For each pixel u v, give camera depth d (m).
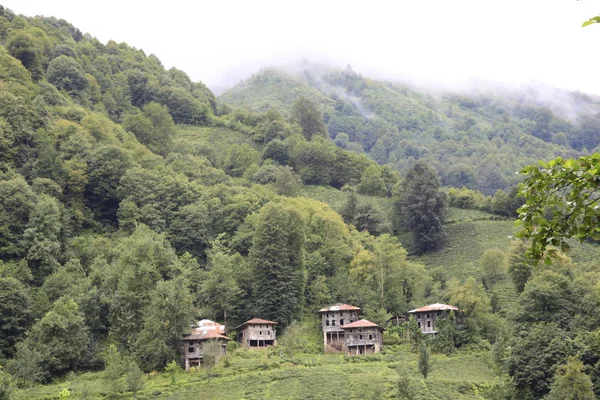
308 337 130.62
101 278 131.38
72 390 99.06
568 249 20.33
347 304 139.50
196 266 143.00
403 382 89.94
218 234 165.75
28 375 100.56
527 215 20.69
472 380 102.75
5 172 160.50
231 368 108.75
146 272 124.62
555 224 20.42
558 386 81.75
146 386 102.00
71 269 135.62
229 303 134.88
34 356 103.19
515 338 100.44
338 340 128.38
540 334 96.81
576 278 115.00
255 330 124.62
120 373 100.62
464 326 126.81
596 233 19.92
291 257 140.75
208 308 131.12
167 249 143.12
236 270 138.88
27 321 116.69
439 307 128.38
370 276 147.38
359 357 117.38
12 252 135.00
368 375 103.50
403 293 148.62
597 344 92.56
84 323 117.19
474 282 138.00
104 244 147.88
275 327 129.88
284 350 119.00
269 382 101.12
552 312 105.38
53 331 110.44
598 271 135.75
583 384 80.25
